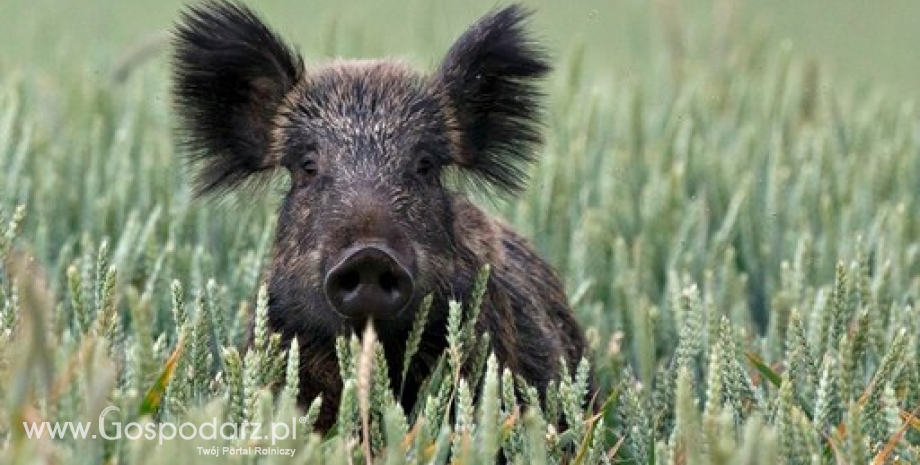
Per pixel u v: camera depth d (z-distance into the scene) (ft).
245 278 86.74
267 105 80.89
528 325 78.74
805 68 134.10
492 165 81.20
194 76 81.25
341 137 74.08
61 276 85.15
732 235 102.89
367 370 57.16
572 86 132.36
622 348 88.12
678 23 150.51
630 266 100.17
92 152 110.22
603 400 81.05
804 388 70.59
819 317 77.00
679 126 124.57
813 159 115.65
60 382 54.75
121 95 130.21
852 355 66.85
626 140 120.37
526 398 71.26
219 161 82.33
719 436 54.54
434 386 67.77
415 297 70.79
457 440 59.16
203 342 66.85
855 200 106.52
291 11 185.37
